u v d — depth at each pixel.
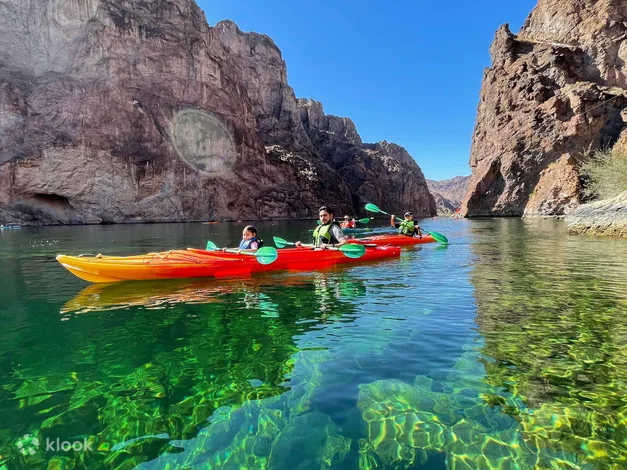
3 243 13.90
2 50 36.12
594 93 35.81
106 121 36.66
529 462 1.96
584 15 42.44
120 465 1.95
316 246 8.20
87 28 38.28
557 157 37.00
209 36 47.78
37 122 34.66
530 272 7.09
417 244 12.68
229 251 7.34
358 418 2.36
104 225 30.38
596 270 7.13
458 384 2.75
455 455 2.02
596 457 1.98
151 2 42.56
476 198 43.09
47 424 2.30
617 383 2.73
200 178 41.84
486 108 47.72
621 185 21.38
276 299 5.32
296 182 55.50
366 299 5.28
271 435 2.20
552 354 3.24
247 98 53.19
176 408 2.49
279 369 3.05
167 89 41.84
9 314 4.61
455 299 5.19
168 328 4.09
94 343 3.65
